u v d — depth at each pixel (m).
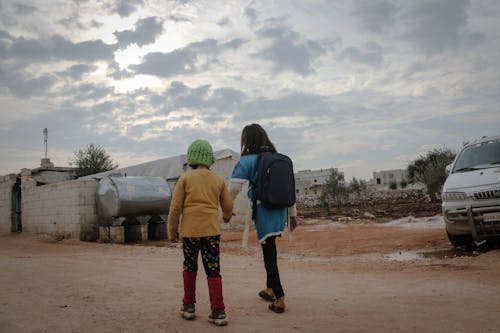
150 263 8.20
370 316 3.79
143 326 3.45
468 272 6.22
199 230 3.64
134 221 15.64
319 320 3.66
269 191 4.00
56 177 29.22
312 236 13.70
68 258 9.19
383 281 5.79
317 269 7.23
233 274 6.74
